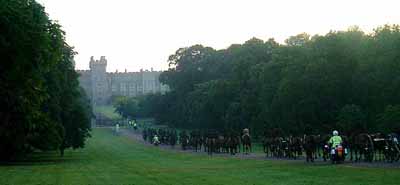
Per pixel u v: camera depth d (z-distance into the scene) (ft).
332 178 114.32
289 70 339.77
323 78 317.42
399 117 240.53
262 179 116.37
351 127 269.85
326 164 156.87
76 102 272.51
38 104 192.95
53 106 234.38
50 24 210.79
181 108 651.25
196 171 144.15
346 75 319.27
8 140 197.77
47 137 218.38
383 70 295.48
